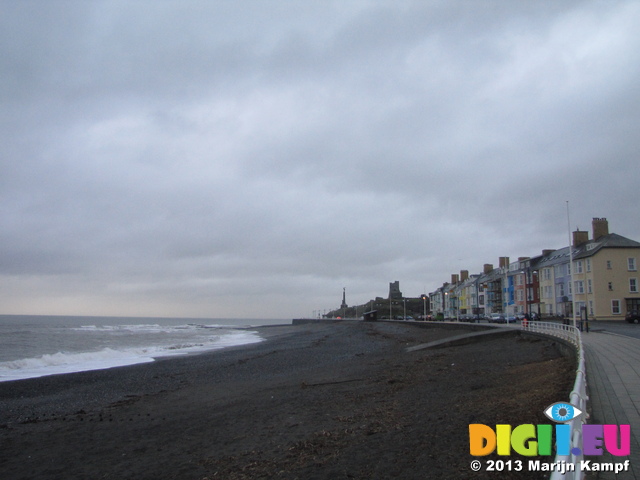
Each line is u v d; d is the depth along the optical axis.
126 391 22.59
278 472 9.29
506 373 19.05
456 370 21.95
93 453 12.24
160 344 62.44
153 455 11.66
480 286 98.88
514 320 62.25
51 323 159.75
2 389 23.81
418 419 12.18
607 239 60.50
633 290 58.16
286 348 47.44
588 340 26.44
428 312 165.38
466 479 7.66
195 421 14.98
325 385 20.30
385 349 40.25
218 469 10.04
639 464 6.83
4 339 67.06
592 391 11.62
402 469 8.59
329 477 8.66
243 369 29.52
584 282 61.25
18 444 13.47
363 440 10.77
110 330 109.38
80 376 28.20
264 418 14.50
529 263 81.06
